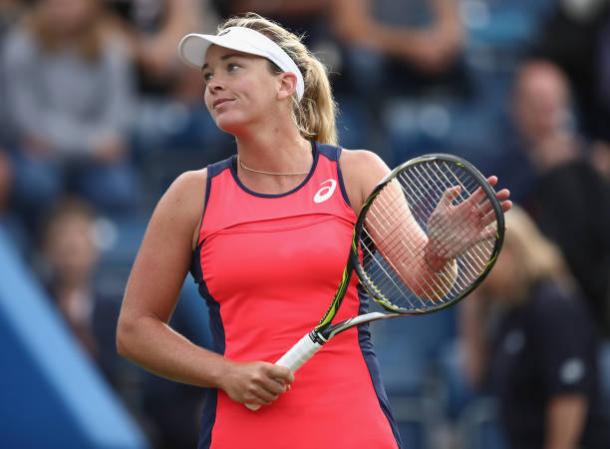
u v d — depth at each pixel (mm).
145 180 33469
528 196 29766
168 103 34656
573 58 34594
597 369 22859
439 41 34812
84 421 22375
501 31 38250
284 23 32781
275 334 13070
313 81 14172
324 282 13133
